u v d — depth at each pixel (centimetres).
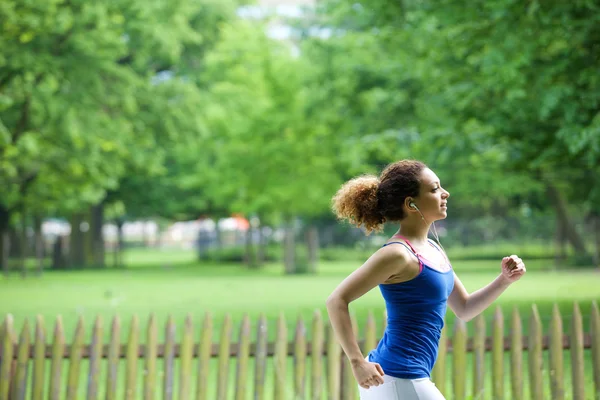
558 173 3916
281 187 4647
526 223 5950
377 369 548
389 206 585
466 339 965
